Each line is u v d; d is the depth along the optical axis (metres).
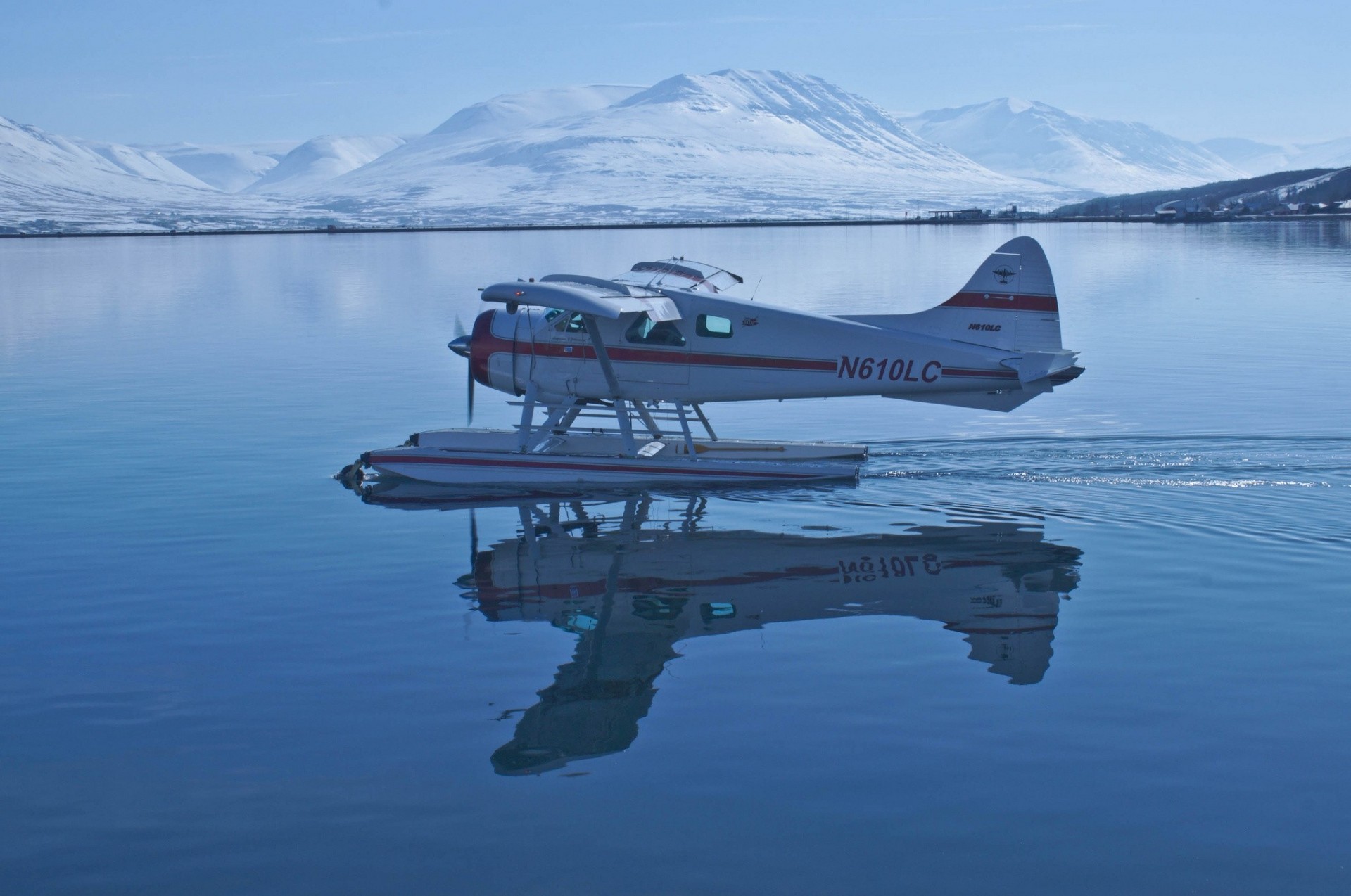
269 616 10.56
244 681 9.05
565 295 15.02
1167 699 8.48
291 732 8.18
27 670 9.32
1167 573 11.41
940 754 7.72
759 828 6.89
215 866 6.60
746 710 8.43
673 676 9.09
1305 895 6.21
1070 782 7.34
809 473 15.82
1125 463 16.17
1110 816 6.96
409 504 14.91
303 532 13.50
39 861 6.66
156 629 10.23
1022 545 12.53
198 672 9.25
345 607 10.82
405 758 7.78
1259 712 8.23
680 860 6.59
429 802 7.23
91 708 8.59
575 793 7.30
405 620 10.45
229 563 12.20
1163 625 9.98
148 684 9.04
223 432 19.62
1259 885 6.30
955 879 6.39
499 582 11.58
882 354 16.16
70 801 7.27
